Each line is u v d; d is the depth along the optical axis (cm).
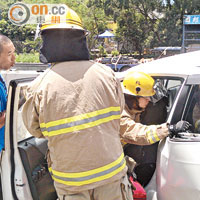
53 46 167
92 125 160
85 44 172
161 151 215
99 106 164
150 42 2416
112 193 168
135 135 211
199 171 194
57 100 160
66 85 161
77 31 167
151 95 223
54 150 164
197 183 194
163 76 242
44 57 172
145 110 251
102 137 162
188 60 248
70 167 161
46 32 168
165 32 2239
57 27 165
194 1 2041
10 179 199
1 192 210
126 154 248
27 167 200
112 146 167
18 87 196
